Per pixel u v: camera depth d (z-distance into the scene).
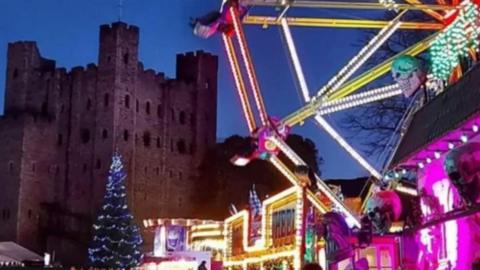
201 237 43.31
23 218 105.38
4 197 106.88
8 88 115.50
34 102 113.75
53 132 111.31
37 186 108.06
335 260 12.29
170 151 115.00
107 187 89.62
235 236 33.22
